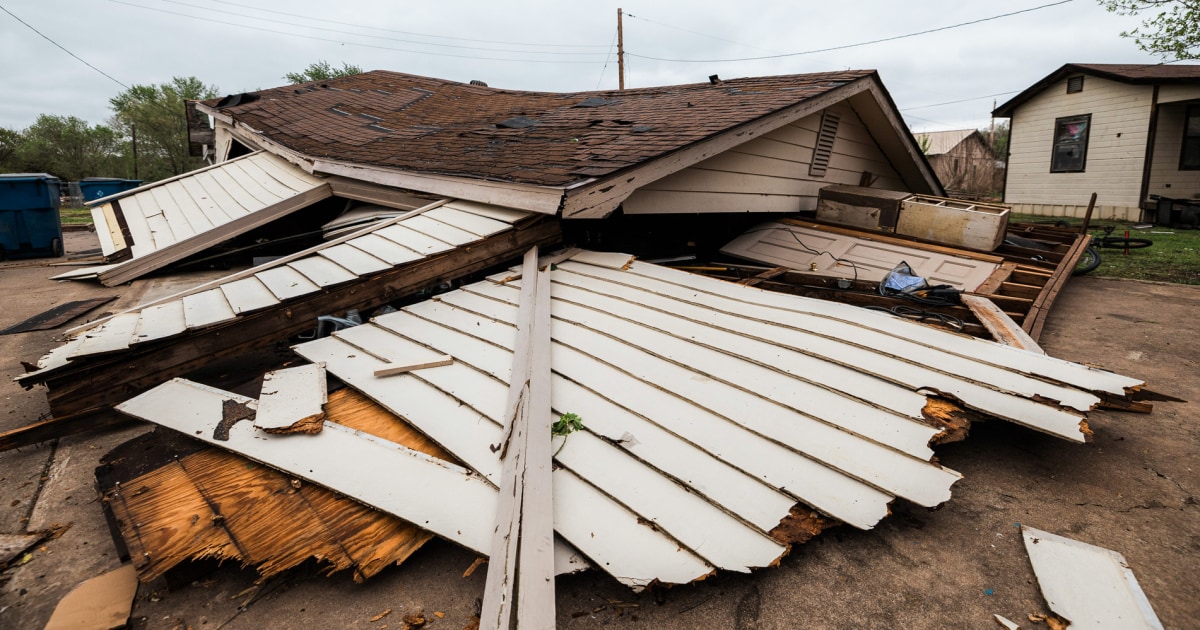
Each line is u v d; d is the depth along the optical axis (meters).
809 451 2.60
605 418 2.92
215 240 7.73
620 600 2.17
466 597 2.22
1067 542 2.36
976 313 4.57
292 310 4.17
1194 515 2.57
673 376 3.22
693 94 8.69
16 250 11.60
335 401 3.31
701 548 2.17
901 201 6.86
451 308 4.43
